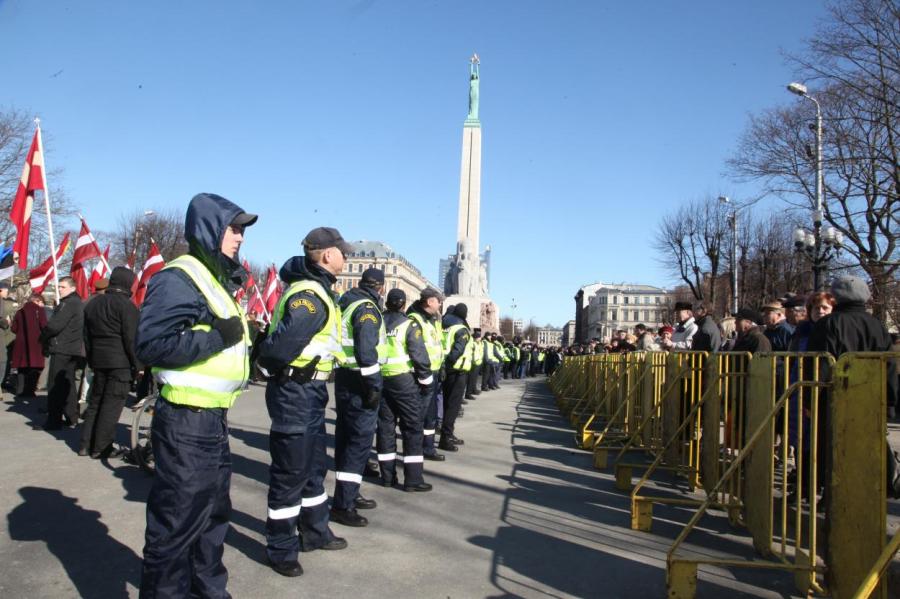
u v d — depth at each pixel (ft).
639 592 13.89
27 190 48.24
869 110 65.10
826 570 12.92
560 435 38.68
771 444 15.71
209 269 11.27
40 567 14.24
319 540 15.98
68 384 32.32
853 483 12.23
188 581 11.16
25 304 42.55
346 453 18.38
